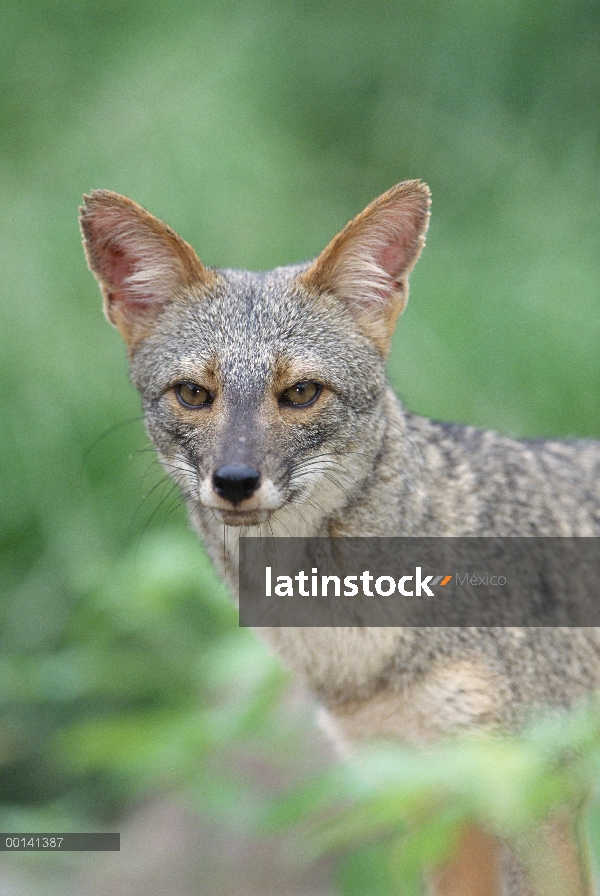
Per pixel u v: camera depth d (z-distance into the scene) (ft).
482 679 23.27
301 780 30.63
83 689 34.40
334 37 53.31
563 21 50.03
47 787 38.22
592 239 48.01
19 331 44.06
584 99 49.73
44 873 34.45
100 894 34.53
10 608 40.09
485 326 45.57
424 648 23.34
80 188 47.47
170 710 31.68
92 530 41.01
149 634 37.65
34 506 41.73
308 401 22.75
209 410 22.77
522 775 15.21
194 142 48.11
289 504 22.18
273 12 53.93
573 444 27.22
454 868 25.38
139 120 48.96
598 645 25.02
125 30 53.52
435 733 23.56
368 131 52.16
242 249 46.34
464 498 24.41
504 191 49.83
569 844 23.00
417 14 52.90
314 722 27.91
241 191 47.85
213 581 31.60
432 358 44.80
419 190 23.47
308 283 23.67
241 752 32.12
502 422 43.42
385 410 23.91
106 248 24.35
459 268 47.91
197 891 34.42
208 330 23.30
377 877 17.67
